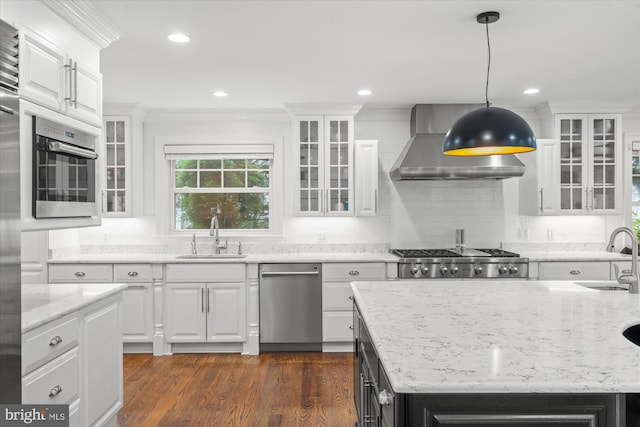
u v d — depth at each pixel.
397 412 1.33
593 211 4.86
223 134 5.20
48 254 4.46
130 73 3.78
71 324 2.31
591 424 1.29
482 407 1.30
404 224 5.15
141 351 4.55
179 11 2.62
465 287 2.86
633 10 2.63
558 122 4.84
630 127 5.21
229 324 4.52
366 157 4.86
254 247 5.12
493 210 5.16
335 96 4.54
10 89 1.92
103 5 2.53
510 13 2.67
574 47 3.22
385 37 3.02
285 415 3.12
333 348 4.59
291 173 5.20
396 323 1.94
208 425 2.97
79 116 2.60
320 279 4.55
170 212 5.30
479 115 2.27
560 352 1.53
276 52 3.29
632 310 2.19
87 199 2.68
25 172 2.13
